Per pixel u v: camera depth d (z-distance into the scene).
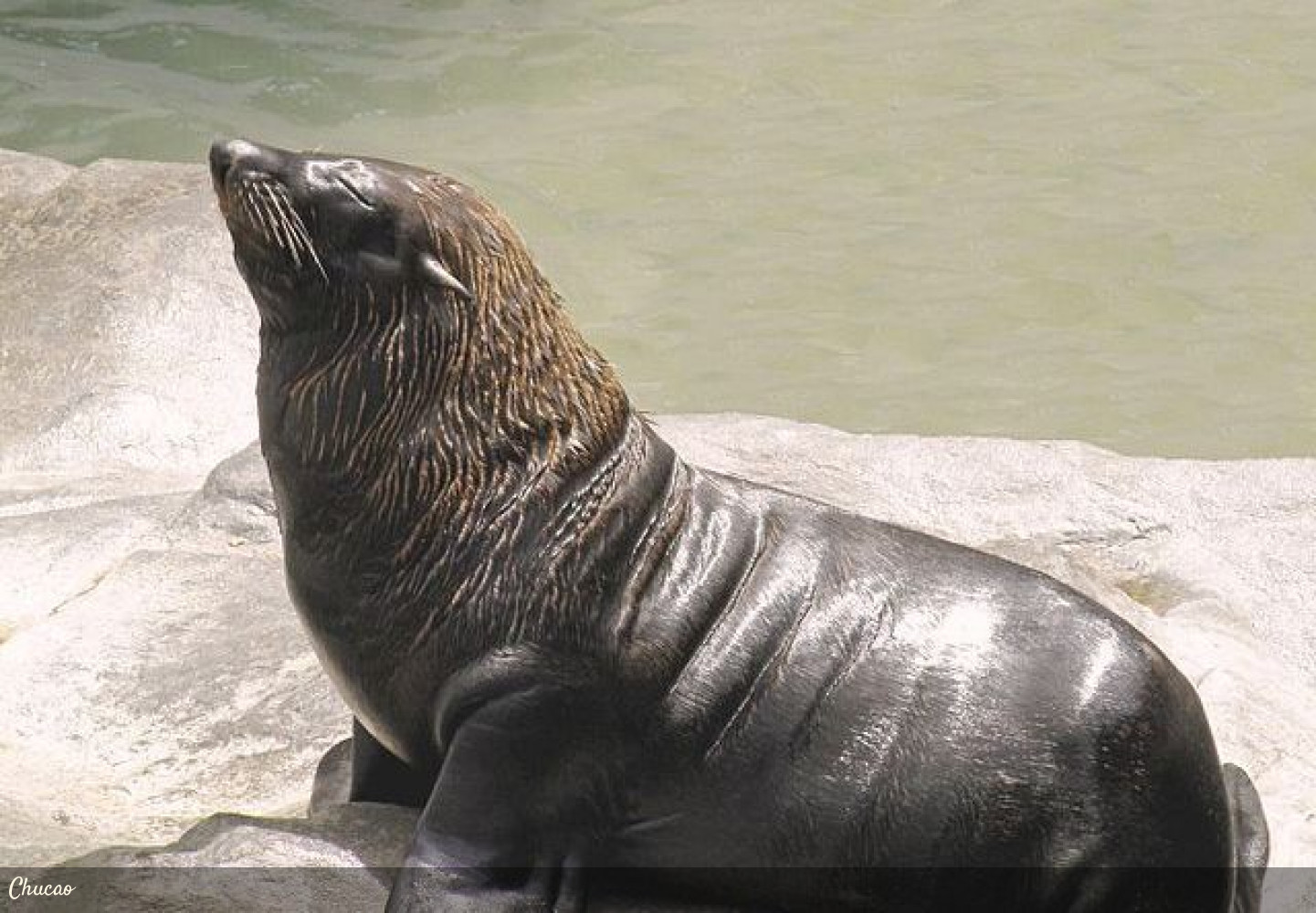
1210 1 52.47
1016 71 48.66
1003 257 41.34
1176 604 26.39
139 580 25.61
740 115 46.50
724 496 18.73
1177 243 41.72
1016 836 17.64
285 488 18.09
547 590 17.52
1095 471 28.53
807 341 38.75
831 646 18.00
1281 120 46.12
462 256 17.69
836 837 17.77
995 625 18.20
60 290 35.38
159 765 22.33
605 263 41.00
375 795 19.55
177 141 43.84
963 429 36.09
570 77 47.91
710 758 17.73
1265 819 20.62
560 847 17.81
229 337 34.47
